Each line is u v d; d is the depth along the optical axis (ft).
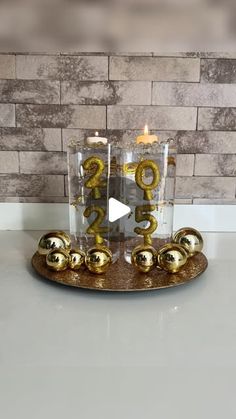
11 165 3.17
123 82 3.05
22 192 3.22
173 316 1.78
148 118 3.10
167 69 3.03
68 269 2.22
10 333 1.62
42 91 3.04
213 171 3.21
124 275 2.17
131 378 1.33
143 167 2.37
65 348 1.51
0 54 2.96
